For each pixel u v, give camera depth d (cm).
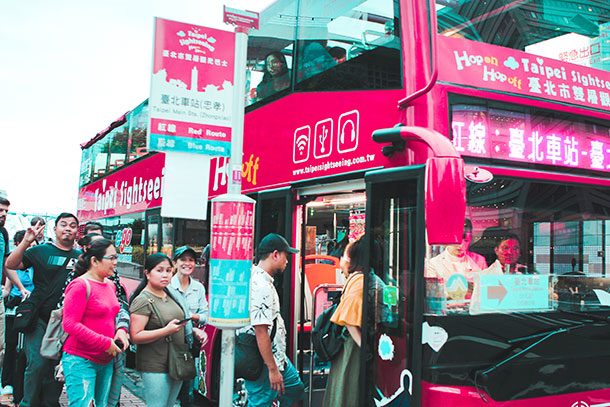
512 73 341
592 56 370
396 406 315
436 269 305
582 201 352
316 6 437
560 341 327
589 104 365
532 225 333
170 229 712
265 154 502
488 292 315
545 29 357
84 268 398
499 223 322
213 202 305
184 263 509
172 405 412
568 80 360
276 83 490
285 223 453
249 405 409
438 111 313
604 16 372
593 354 337
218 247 300
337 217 711
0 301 500
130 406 605
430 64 318
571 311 339
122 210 948
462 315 307
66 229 519
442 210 256
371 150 359
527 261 330
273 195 475
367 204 346
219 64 341
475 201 316
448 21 328
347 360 385
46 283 505
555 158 346
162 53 326
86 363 385
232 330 303
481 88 328
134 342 387
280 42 488
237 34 323
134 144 899
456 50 327
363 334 343
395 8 348
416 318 303
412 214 310
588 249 349
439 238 256
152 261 401
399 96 338
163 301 405
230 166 314
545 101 348
